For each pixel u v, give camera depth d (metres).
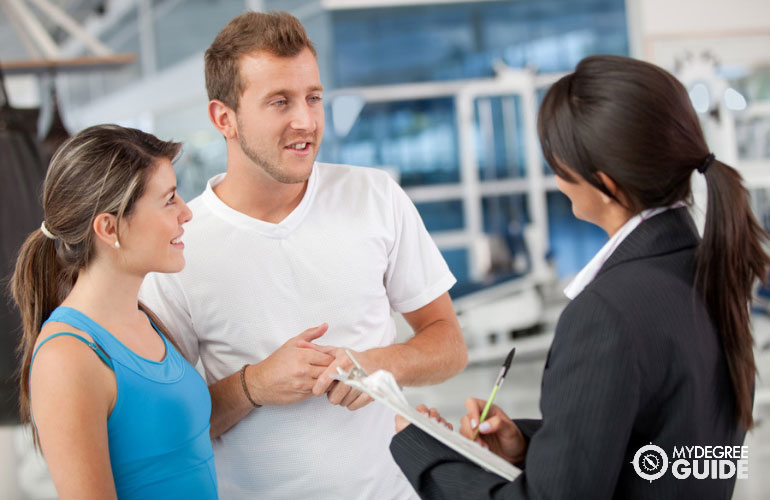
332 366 1.29
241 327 1.44
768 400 3.89
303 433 1.43
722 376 0.92
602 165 0.89
